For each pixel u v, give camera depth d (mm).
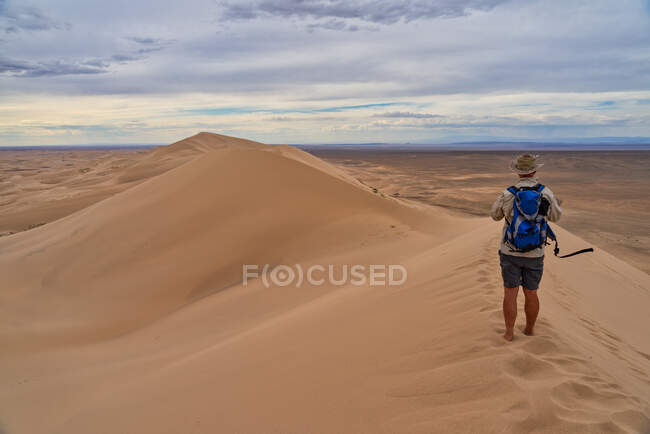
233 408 3469
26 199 49188
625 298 7324
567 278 6879
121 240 14570
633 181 62469
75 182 62125
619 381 2928
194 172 19953
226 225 15039
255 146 93312
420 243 13352
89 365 6828
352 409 2967
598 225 28625
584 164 102875
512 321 3342
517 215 3219
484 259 5977
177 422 3512
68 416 4602
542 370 2910
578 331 4211
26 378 6246
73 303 10984
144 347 7785
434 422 2570
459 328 3836
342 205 17500
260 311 8766
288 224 15211
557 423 2332
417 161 138000
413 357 3561
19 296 11258
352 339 4445
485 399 2660
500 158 156250
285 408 3225
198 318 9070
